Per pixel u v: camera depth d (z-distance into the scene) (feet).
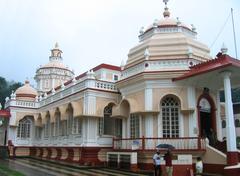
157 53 63.21
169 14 76.79
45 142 93.97
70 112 76.69
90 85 68.49
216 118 60.29
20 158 95.20
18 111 105.19
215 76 52.80
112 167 62.23
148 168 54.70
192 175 43.24
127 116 64.59
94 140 66.90
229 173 43.93
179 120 56.90
